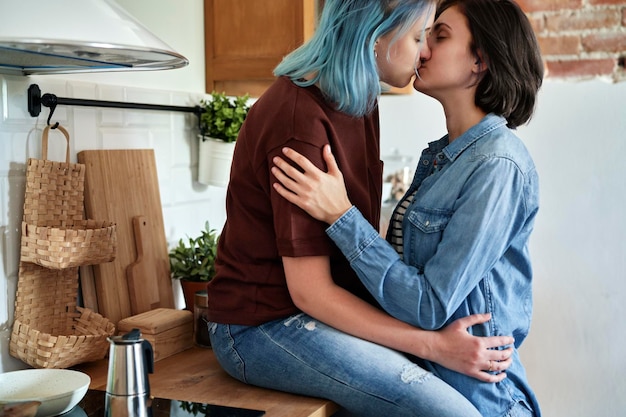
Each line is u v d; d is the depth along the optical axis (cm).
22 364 180
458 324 165
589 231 303
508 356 167
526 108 176
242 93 240
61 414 152
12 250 176
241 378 172
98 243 176
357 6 155
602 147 300
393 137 339
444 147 182
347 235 159
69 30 138
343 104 160
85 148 195
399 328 163
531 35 173
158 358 191
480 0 171
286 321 166
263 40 229
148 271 208
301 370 163
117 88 203
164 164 223
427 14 161
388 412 158
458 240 160
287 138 158
